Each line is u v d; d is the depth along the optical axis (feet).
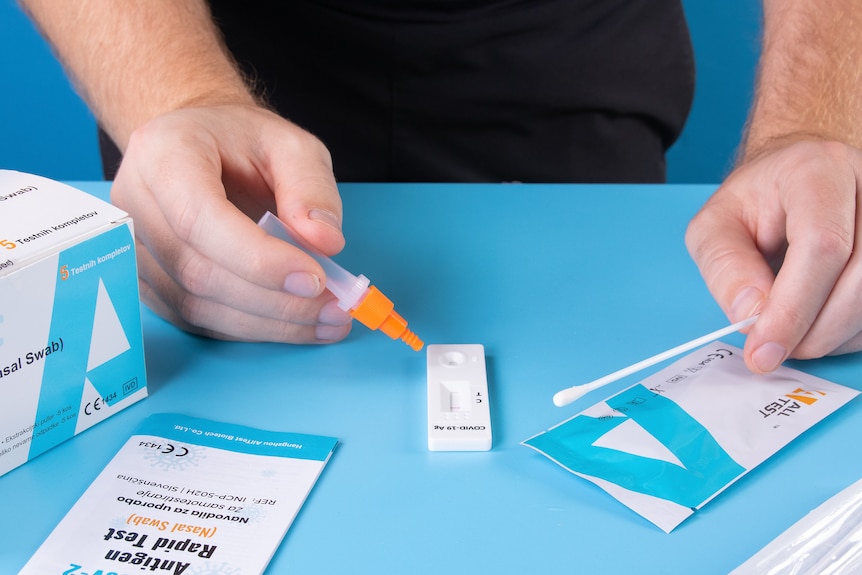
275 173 1.65
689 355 1.59
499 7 2.30
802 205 1.54
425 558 1.31
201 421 1.48
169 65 1.87
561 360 1.59
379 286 1.73
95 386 1.46
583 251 1.83
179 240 1.57
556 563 1.30
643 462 1.41
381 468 1.42
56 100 4.11
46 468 1.42
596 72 2.44
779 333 1.50
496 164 2.56
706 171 4.32
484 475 1.41
